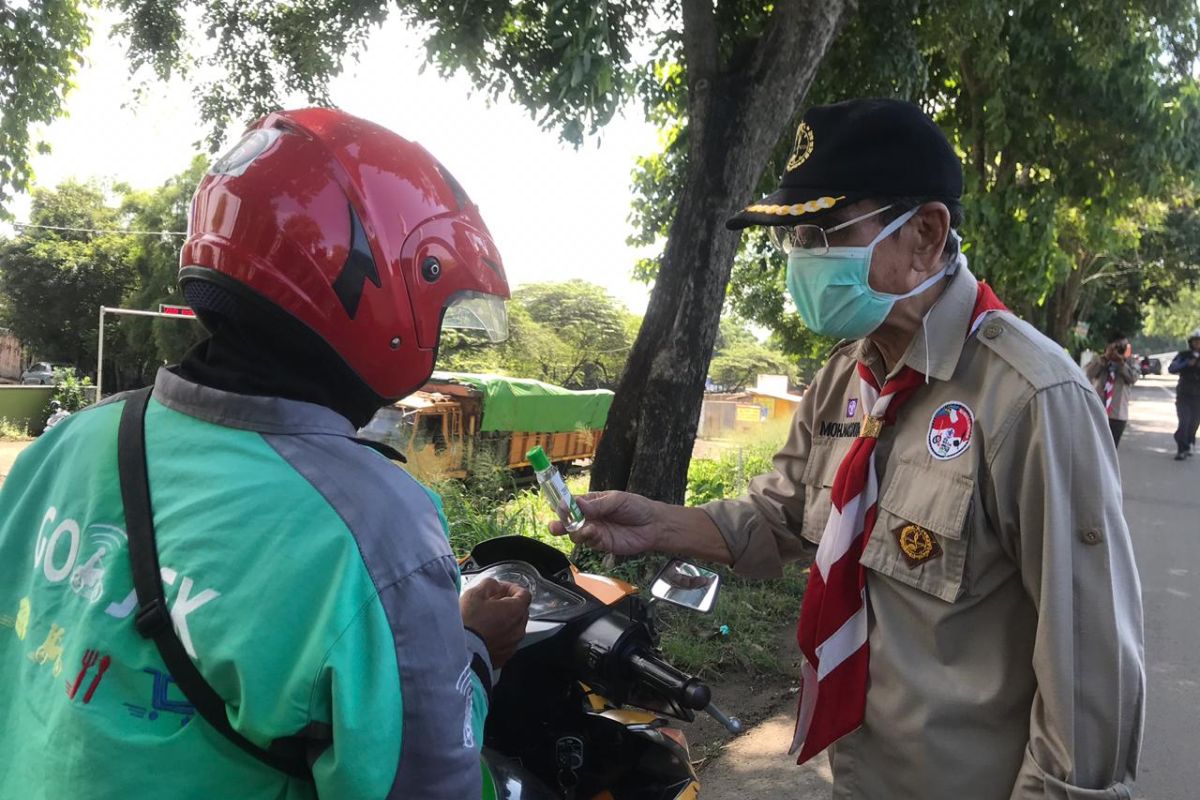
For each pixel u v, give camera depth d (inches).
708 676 172.7
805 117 63.3
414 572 38.2
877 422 60.9
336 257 42.5
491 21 234.2
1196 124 397.1
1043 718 52.0
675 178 323.0
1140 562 277.3
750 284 553.0
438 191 47.6
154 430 42.2
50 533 42.9
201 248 43.4
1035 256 396.2
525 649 72.6
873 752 59.6
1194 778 139.1
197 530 38.0
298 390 42.3
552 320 1517.0
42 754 39.4
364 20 254.2
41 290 1370.6
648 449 213.3
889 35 297.0
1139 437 712.4
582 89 207.0
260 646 35.9
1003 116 370.0
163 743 37.0
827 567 61.9
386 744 36.0
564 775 74.2
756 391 797.9
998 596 55.7
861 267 59.8
